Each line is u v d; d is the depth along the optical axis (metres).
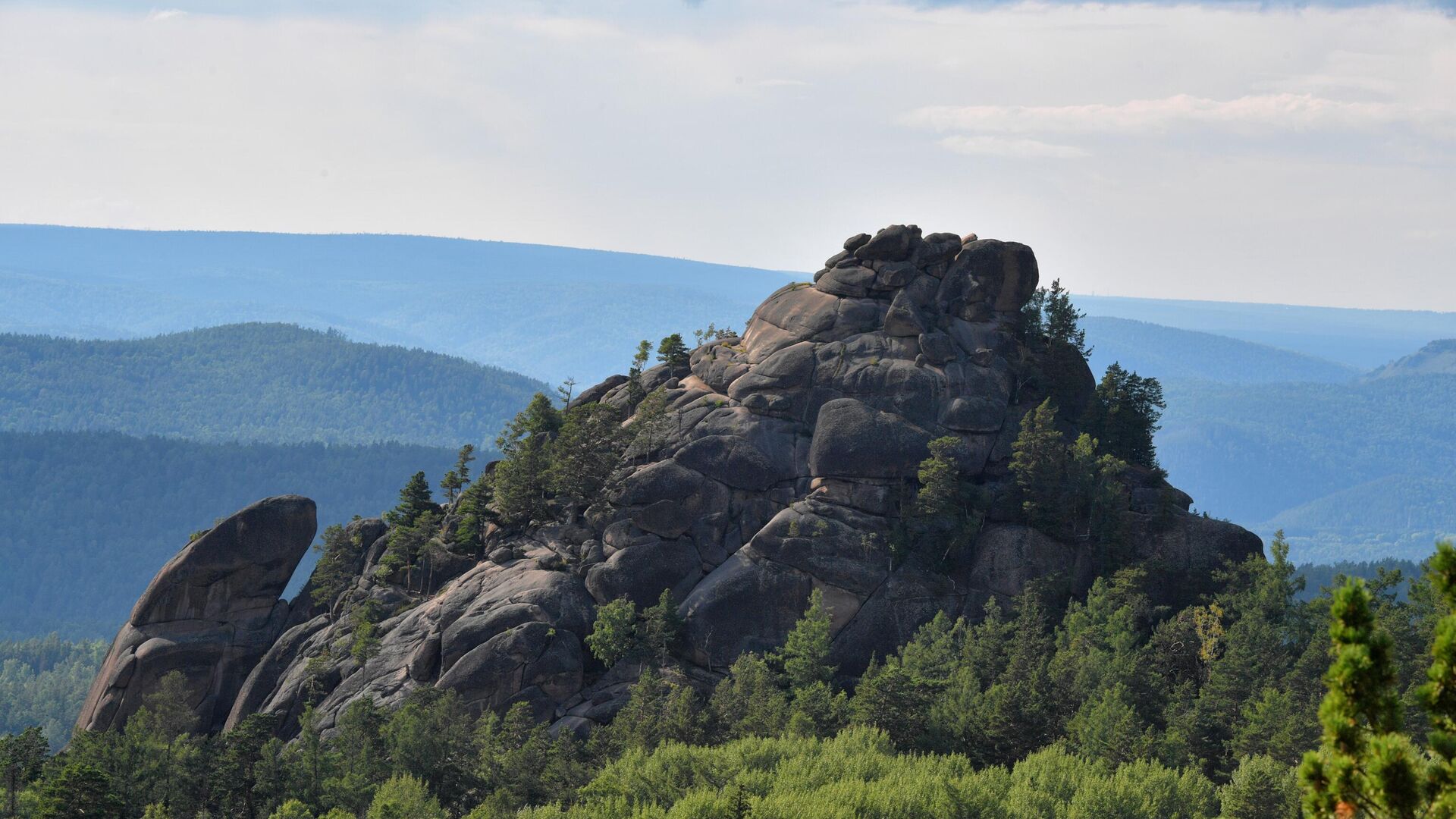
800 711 138.62
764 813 107.56
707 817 110.19
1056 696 137.50
